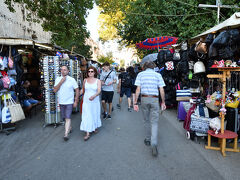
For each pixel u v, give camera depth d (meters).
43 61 5.21
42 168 3.01
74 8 9.27
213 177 2.66
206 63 5.07
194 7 11.41
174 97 7.03
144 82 3.57
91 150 3.68
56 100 5.25
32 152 3.63
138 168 2.96
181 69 5.86
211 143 3.96
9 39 5.01
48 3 8.74
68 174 2.81
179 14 11.73
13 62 5.61
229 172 2.79
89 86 4.27
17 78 5.92
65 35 10.60
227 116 3.76
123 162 3.16
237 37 3.56
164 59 6.82
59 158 3.36
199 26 10.98
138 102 9.16
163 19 12.22
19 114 4.84
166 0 11.92
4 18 11.66
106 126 5.30
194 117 3.99
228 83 4.27
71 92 4.26
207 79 5.16
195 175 2.72
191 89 5.61
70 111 4.27
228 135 3.40
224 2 10.12
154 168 2.95
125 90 7.49
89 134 4.55
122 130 4.92
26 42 5.12
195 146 3.81
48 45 6.04
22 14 14.15
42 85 5.38
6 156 3.48
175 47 6.65
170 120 5.87
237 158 3.24
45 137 4.48
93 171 2.89
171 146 3.82
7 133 4.67
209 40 4.11
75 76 7.07
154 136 3.43
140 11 12.27
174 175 2.73
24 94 6.43
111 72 5.99
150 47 9.71
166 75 6.96
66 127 4.25
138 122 5.69
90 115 4.25
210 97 4.05
